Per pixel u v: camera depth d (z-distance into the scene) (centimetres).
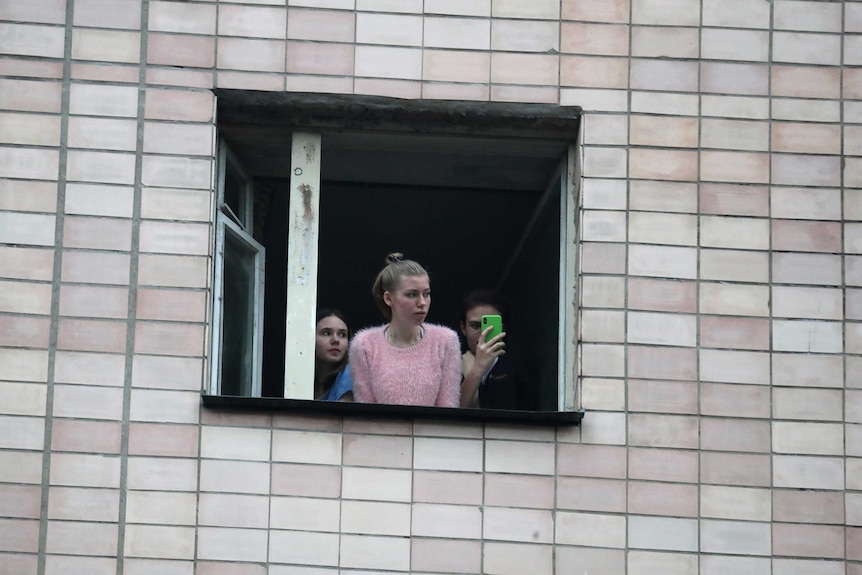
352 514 1327
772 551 1341
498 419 1348
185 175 1384
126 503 1323
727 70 1423
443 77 1415
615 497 1343
